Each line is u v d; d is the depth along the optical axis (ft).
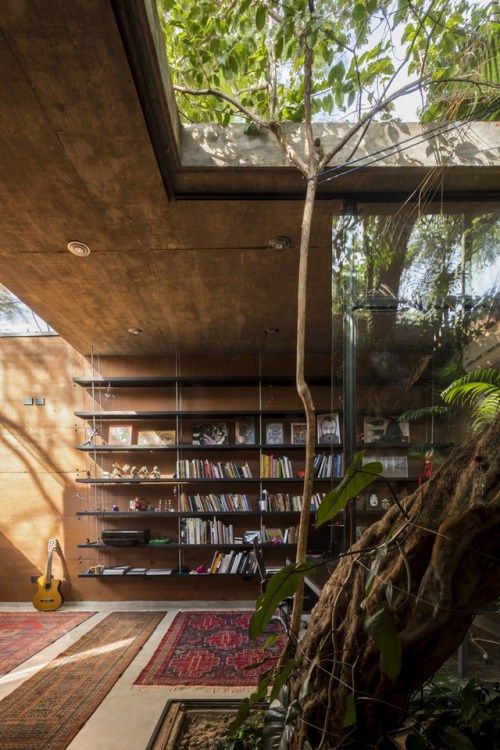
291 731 4.18
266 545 15.60
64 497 16.88
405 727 4.83
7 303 17.19
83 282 10.55
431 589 3.57
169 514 15.93
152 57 4.99
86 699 8.93
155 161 6.46
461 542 3.42
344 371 7.43
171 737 6.51
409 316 7.47
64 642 12.38
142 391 17.47
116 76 5.07
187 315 12.99
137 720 8.12
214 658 11.05
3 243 8.69
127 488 16.97
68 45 4.69
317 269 10.04
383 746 4.34
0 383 17.28
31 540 16.69
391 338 7.45
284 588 3.92
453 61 6.30
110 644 12.15
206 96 7.78
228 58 6.63
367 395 7.37
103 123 5.72
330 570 6.96
